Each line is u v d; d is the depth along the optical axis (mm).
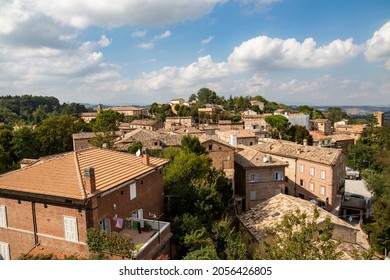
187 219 24328
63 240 19156
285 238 15086
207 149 47469
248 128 104625
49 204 19312
